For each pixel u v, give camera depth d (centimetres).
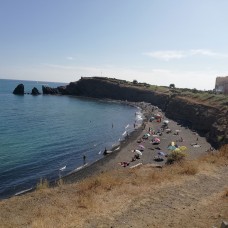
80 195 1797
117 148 6316
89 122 10194
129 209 1564
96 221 1417
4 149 5925
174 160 3306
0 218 1503
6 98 17788
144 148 6284
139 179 2098
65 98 19550
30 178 4322
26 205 1689
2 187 3912
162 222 1393
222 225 1202
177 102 11988
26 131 7981
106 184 1969
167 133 8162
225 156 2734
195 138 7494
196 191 1828
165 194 1778
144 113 13125
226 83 15562
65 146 6469
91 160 5409
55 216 1487
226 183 1989
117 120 10950
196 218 1421
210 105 9144
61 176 4434
